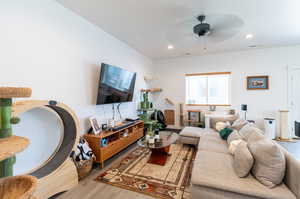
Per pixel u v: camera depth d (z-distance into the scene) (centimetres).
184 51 439
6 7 157
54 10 206
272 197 126
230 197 139
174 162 261
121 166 249
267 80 414
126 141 315
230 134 262
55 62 209
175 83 522
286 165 139
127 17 247
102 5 214
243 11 226
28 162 183
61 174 182
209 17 188
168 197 175
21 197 59
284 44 380
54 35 207
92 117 263
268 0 200
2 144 75
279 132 405
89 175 222
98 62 289
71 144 199
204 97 493
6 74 159
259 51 419
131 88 378
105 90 286
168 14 236
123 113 379
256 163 151
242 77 439
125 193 183
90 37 269
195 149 321
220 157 198
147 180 209
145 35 323
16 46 166
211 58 471
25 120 180
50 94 203
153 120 447
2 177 81
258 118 419
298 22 261
